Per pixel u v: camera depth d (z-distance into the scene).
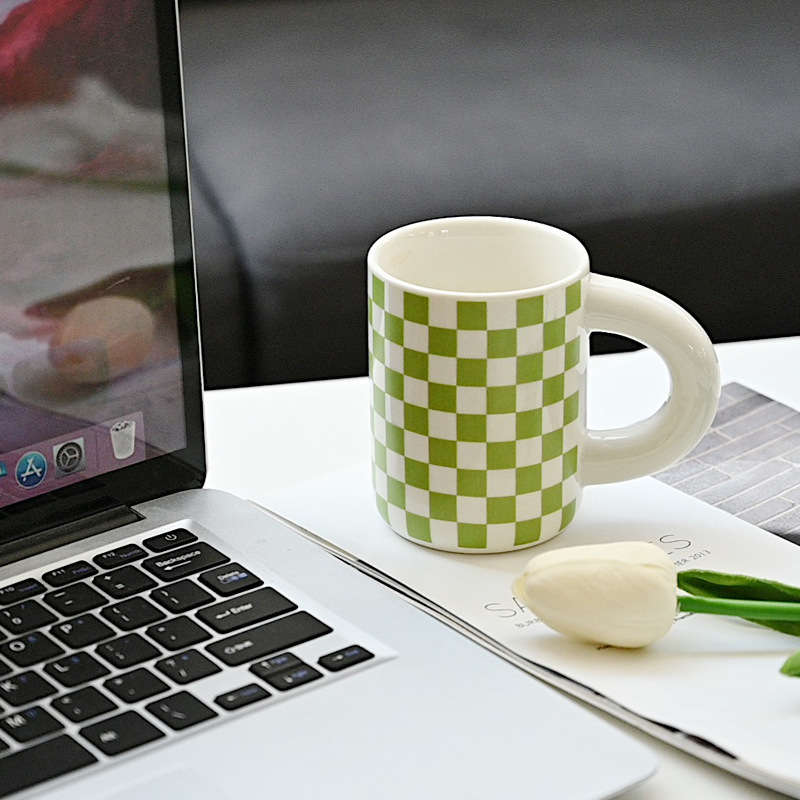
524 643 0.69
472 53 2.17
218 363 1.80
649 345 0.79
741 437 0.93
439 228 0.83
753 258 1.93
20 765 0.57
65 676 0.62
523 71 2.12
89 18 0.73
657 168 1.90
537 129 1.97
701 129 1.98
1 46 0.71
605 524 0.82
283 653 0.65
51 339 0.75
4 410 0.74
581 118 2.00
